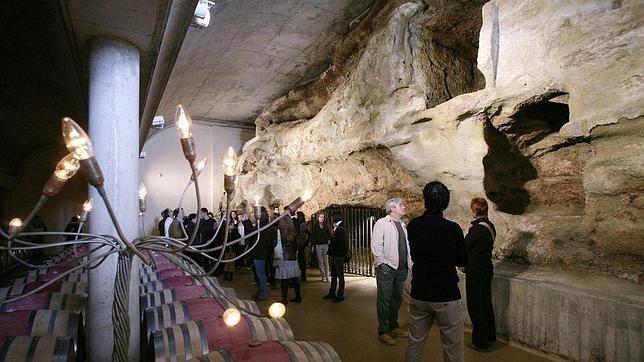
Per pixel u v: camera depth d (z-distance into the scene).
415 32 7.42
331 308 6.29
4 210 13.27
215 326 2.82
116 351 1.83
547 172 5.79
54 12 3.30
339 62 10.07
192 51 9.02
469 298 4.26
